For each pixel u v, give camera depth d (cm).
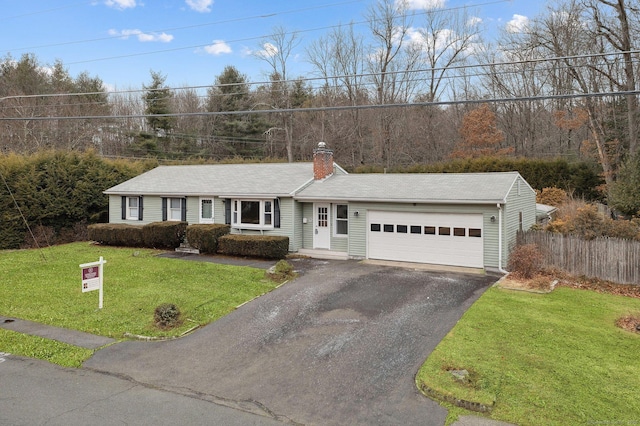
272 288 1252
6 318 989
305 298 1155
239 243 1739
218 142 4484
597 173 2742
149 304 1091
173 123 4469
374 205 1700
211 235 1803
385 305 1095
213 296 1164
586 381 686
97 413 593
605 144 2736
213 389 673
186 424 570
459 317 998
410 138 3694
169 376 717
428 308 1067
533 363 748
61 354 796
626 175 2170
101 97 4297
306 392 664
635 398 635
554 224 1625
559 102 3281
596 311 1066
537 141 3547
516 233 1557
